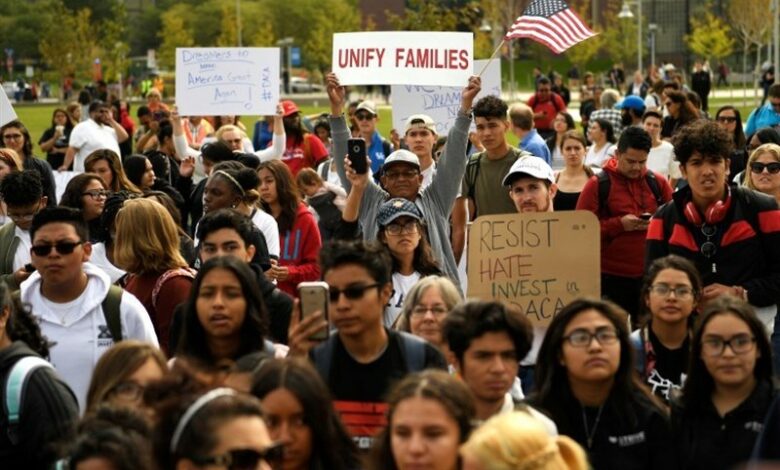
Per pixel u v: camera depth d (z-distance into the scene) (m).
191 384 11.23
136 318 16.50
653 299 15.88
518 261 19.00
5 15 180.75
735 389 14.06
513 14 149.50
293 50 168.00
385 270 13.75
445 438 10.99
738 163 31.56
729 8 162.50
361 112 35.16
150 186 29.03
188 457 10.04
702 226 19.08
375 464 11.48
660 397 15.85
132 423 10.84
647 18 188.00
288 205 23.31
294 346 13.84
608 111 43.00
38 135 93.56
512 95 139.00
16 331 14.43
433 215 21.77
